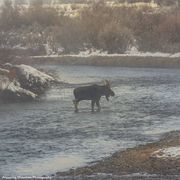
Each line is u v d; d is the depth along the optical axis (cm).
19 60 12056
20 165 4884
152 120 7169
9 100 9312
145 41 17762
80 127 6706
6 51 11469
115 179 4388
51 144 5728
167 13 18938
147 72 14625
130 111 7975
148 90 10531
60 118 7444
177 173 4509
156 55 16900
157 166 4716
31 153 5331
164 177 4406
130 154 5178
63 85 11400
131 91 10406
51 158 5134
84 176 4497
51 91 10612
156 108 8238
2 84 9312
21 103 9119
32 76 9994
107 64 16812
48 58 17350
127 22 18800
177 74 13938
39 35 19738
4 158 5138
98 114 7738
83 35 18562
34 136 6169
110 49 17962
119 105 8600
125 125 6812
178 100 9100
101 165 4838
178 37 17600
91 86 7994
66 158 5125
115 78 12975
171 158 4941
